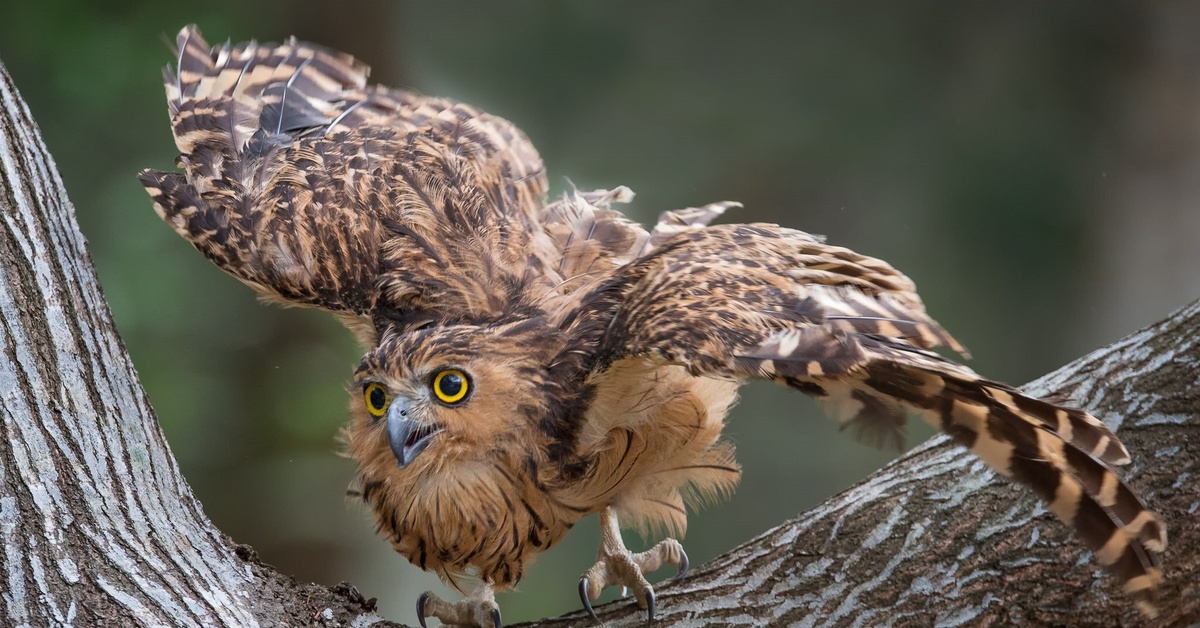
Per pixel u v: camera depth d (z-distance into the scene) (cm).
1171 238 2258
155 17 1741
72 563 687
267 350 1761
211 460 1727
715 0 2214
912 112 2277
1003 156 2272
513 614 1923
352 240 962
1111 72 2252
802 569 801
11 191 754
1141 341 828
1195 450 774
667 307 786
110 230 1689
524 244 944
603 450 862
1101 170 2270
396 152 1023
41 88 1686
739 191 2264
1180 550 760
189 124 1082
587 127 2220
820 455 2223
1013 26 2258
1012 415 679
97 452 725
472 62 2145
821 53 2277
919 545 788
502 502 870
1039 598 762
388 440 849
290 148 1048
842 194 2284
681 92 2242
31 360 728
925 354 714
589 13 2184
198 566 723
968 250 2294
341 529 1769
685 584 817
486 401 842
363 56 1906
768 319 766
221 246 1002
